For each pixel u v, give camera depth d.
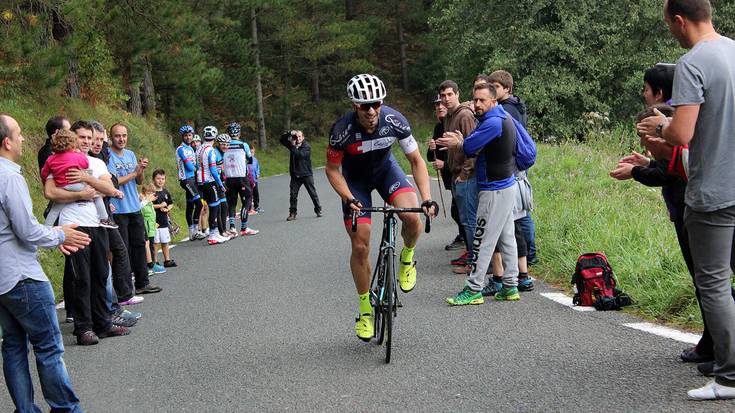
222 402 4.77
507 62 27.58
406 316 6.53
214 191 12.45
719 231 3.92
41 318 4.41
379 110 5.41
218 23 34.88
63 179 6.26
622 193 11.12
